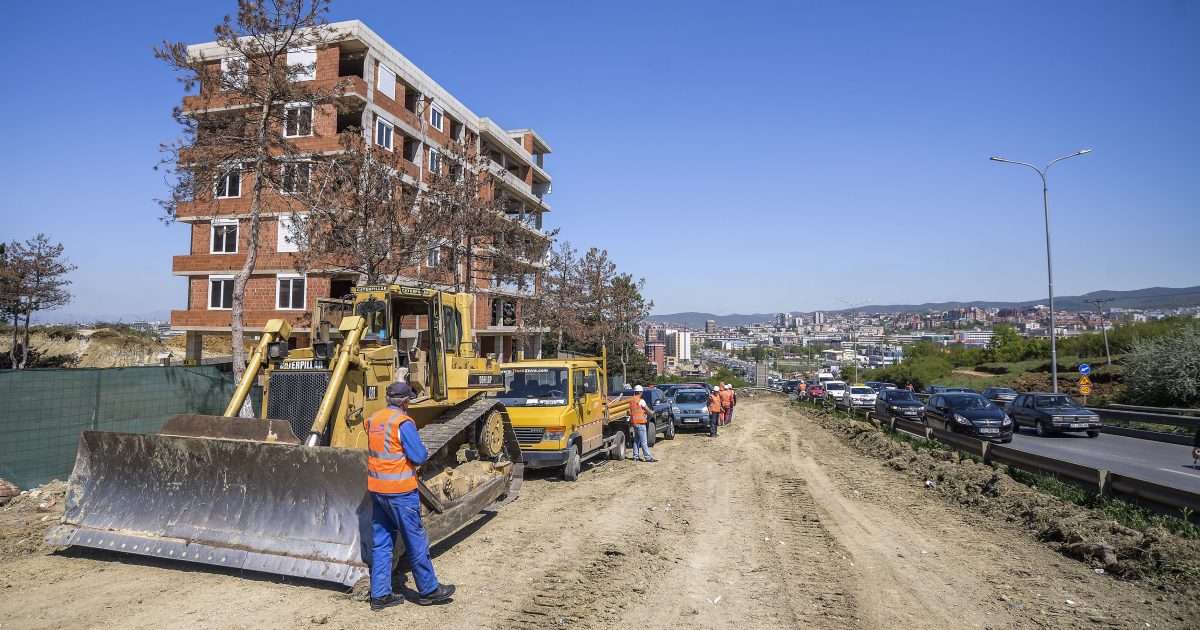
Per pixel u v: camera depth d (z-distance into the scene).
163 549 6.64
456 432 8.55
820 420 30.31
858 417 27.95
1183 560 6.97
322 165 17.56
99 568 6.75
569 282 42.88
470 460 9.71
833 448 19.44
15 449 10.11
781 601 6.21
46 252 32.78
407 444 5.89
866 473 14.27
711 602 6.18
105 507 7.14
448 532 7.40
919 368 69.06
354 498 6.35
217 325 33.34
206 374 13.64
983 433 20.25
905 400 30.58
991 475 11.65
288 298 32.16
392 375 8.39
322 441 7.50
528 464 12.56
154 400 12.46
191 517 6.82
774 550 8.00
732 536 8.69
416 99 37.38
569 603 6.08
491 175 22.80
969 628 5.57
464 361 10.25
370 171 17.66
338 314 9.29
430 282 20.55
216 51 30.02
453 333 10.25
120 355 39.69
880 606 6.08
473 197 20.95
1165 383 32.19
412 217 18.92
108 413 11.55
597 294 43.38
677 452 18.45
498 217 22.47
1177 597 6.27
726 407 29.14
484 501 8.50
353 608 5.83
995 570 7.20
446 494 8.02
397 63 34.66
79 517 7.17
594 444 14.60
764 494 11.76
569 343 50.59
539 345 52.62
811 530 9.03
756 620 5.73
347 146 17.66
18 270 31.72
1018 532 8.89
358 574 6.08
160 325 48.19
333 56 30.66
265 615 5.62
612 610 5.93
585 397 14.04
